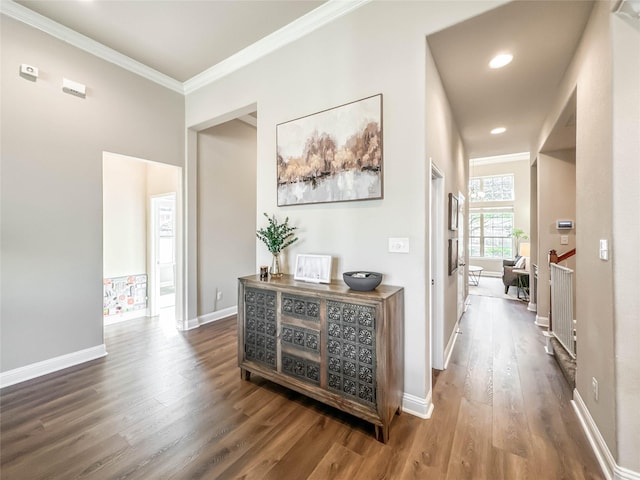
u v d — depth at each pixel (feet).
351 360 6.29
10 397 7.52
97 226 10.09
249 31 9.14
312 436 6.02
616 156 5.00
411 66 6.88
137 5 8.11
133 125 11.07
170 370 9.02
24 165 8.54
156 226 15.28
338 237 8.02
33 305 8.70
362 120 7.47
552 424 6.34
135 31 9.21
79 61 9.58
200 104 12.12
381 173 7.20
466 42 7.07
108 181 13.99
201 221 13.55
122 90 10.71
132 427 6.31
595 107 5.92
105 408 7.02
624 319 4.88
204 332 12.50
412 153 6.86
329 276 7.57
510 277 20.04
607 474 5.02
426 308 6.88
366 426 6.34
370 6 7.48
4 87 8.14
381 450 5.62
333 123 7.98
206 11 8.28
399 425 6.37
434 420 6.53
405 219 6.96
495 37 6.91
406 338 6.95
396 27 7.09
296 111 8.91
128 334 12.27
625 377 4.83
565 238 13.35
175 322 13.98
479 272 25.11
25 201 8.57
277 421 6.52
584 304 6.49
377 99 7.24
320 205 8.38
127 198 14.69
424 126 6.73
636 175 4.84
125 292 14.51
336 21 8.06
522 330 12.68
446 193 9.73
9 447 5.72
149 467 5.22
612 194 5.04
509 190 28.63
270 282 7.80
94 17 8.59
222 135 14.49
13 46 8.27
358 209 7.67
